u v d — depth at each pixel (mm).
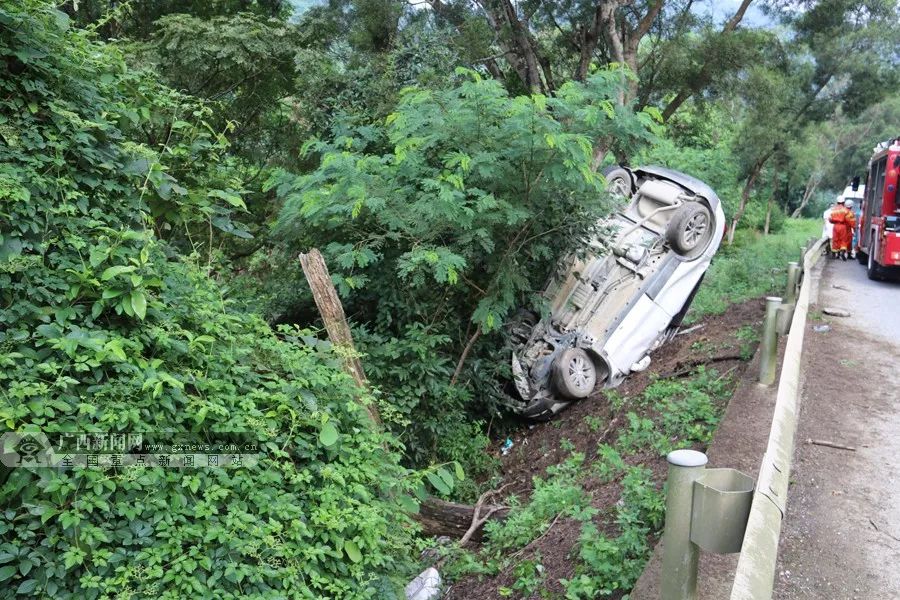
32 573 3535
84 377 4066
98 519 3760
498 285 9062
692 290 11883
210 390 4598
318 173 9039
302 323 10195
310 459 4914
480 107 8312
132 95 6020
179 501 3988
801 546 4918
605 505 5938
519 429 10664
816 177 53031
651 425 7512
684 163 26609
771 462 4066
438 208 7914
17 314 4039
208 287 5547
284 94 13984
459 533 7242
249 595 3852
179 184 6137
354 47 15102
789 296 9445
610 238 10844
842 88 30500
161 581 3664
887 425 7113
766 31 20547
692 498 2971
